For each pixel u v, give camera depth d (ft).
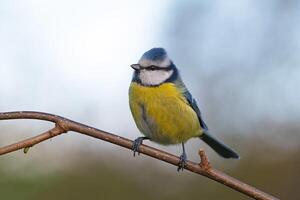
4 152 17.65
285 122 49.96
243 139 49.88
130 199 43.11
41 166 40.52
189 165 19.75
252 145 48.60
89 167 43.55
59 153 42.80
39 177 39.29
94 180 43.04
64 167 42.39
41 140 18.28
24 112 18.35
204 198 42.60
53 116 18.67
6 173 37.58
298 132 48.67
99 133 19.70
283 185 44.80
